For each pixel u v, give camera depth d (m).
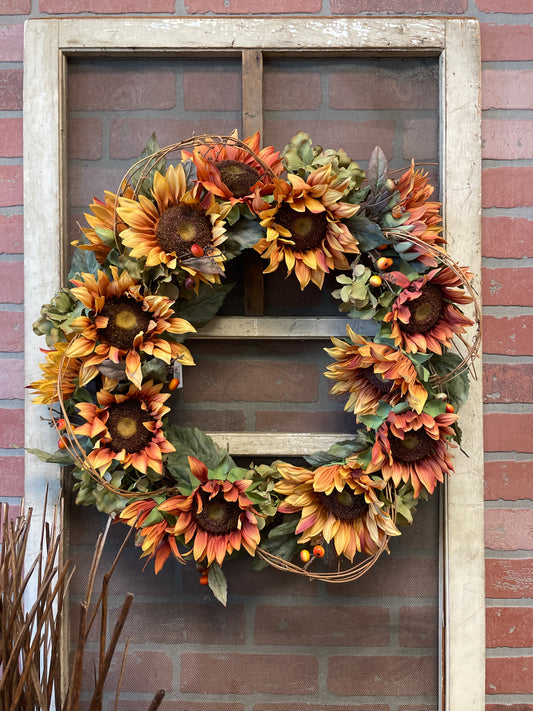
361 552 1.71
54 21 1.69
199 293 1.65
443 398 1.61
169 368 1.67
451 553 1.69
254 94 1.69
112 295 1.60
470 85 1.69
